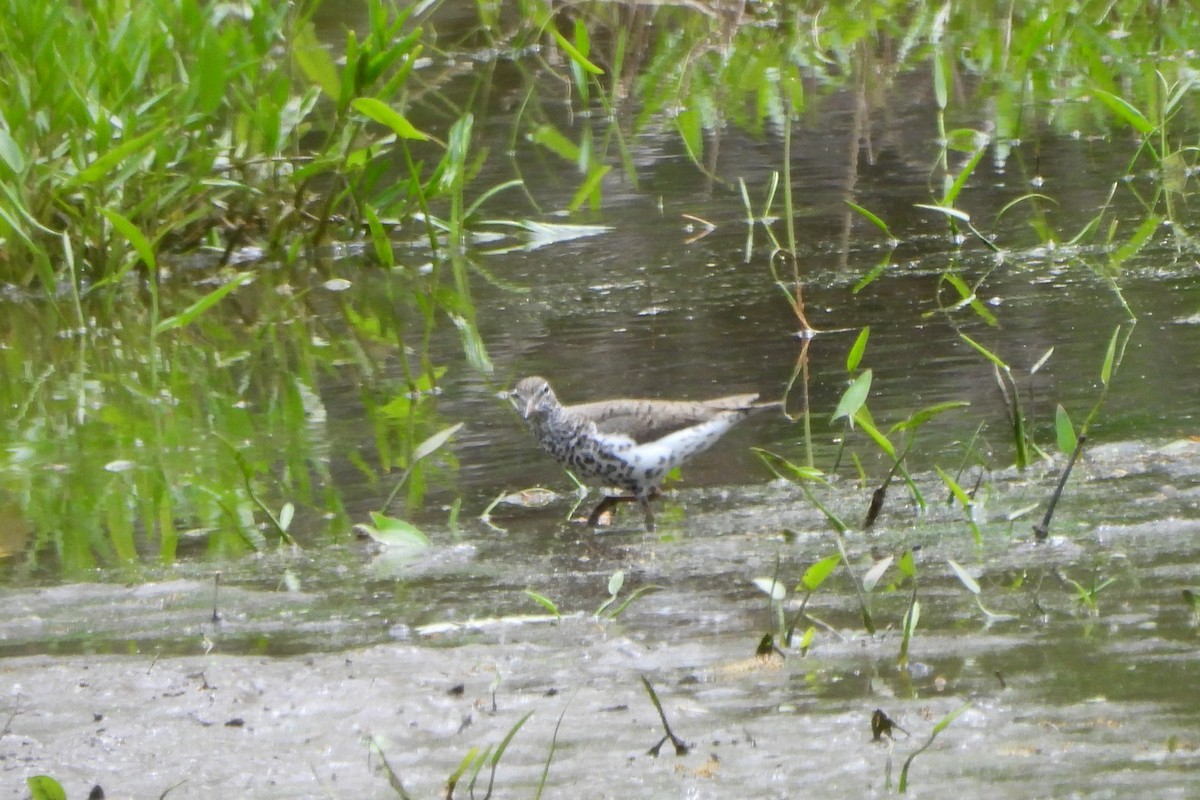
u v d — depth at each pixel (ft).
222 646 25.71
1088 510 29.50
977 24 90.58
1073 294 44.86
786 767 19.53
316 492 34.47
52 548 31.50
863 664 22.99
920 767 19.25
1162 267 46.98
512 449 36.94
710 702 21.97
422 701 22.70
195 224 58.34
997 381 34.14
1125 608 24.39
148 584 29.12
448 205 62.95
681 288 49.34
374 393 42.01
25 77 53.78
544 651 24.54
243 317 50.93
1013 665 22.41
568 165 67.05
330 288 53.83
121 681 24.00
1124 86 72.33
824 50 87.30
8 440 39.19
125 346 48.44
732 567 28.32
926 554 28.12
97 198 54.19
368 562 29.89
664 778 19.49
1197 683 21.13
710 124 71.92
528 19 92.68
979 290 46.37
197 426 40.01
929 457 33.76
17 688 23.91
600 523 31.78
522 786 19.65
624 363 42.16
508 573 28.81
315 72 59.62
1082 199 55.62
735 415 33.17
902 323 43.68
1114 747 19.38
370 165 59.06
